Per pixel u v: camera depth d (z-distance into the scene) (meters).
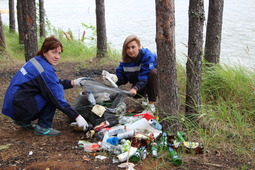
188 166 2.71
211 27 4.97
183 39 12.30
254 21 15.90
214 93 4.78
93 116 3.44
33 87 3.15
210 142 3.25
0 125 3.64
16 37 13.29
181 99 4.71
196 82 3.49
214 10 4.89
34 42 5.22
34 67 3.13
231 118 3.90
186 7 22.59
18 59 8.93
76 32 15.81
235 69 5.21
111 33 14.64
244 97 4.48
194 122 3.53
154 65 3.93
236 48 10.22
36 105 3.18
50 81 3.11
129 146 2.83
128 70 4.04
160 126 3.22
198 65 3.44
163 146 2.94
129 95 3.60
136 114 3.69
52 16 21.77
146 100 4.31
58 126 3.70
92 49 10.64
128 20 18.62
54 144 3.12
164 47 2.97
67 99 4.87
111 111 3.40
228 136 3.45
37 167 2.61
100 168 2.61
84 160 2.74
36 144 3.10
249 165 2.80
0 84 5.88
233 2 23.59
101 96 3.61
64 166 2.63
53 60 3.27
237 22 15.68
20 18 10.33
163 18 2.87
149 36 13.41
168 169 2.64
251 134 3.55
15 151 2.91
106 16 20.69
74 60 8.69
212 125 3.60
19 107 3.12
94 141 3.19
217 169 2.69
